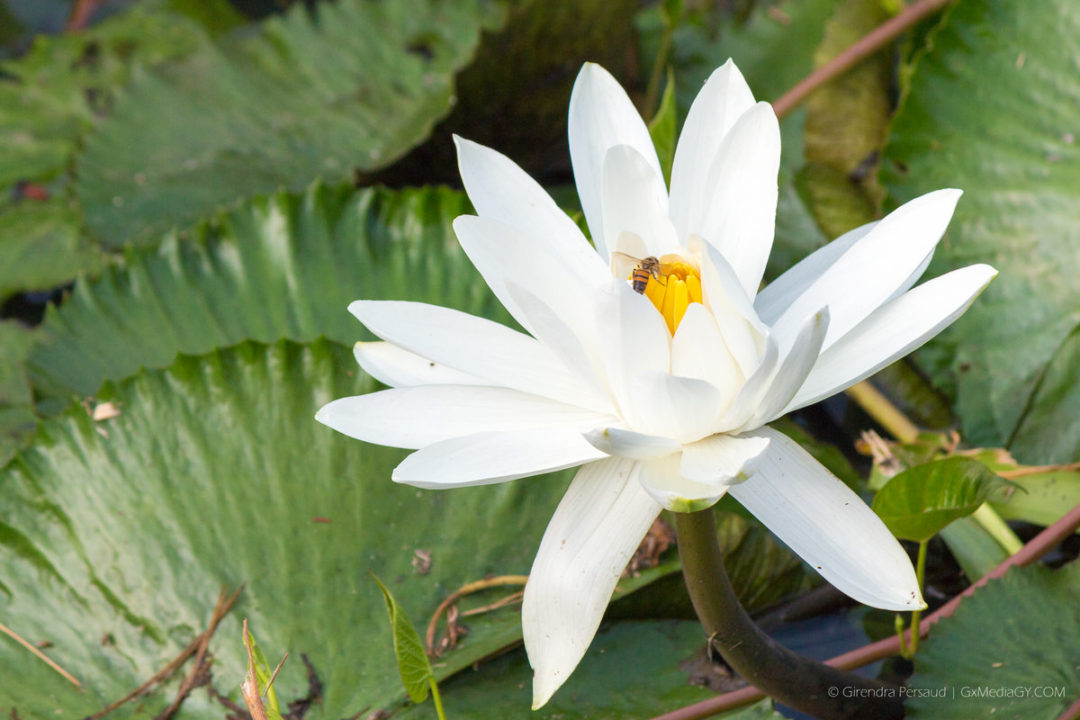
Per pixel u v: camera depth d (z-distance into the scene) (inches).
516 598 56.3
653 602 56.6
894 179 61.6
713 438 51.5
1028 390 59.2
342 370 57.9
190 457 57.5
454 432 52.4
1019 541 56.5
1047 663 53.8
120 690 55.6
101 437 57.7
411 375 53.4
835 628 57.1
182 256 61.7
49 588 56.8
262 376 57.9
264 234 61.6
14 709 55.4
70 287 68.2
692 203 53.1
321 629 55.9
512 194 53.3
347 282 60.9
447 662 55.5
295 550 56.7
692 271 52.6
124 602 56.5
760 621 57.4
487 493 57.2
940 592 57.4
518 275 52.4
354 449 57.5
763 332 50.8
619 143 53.6
